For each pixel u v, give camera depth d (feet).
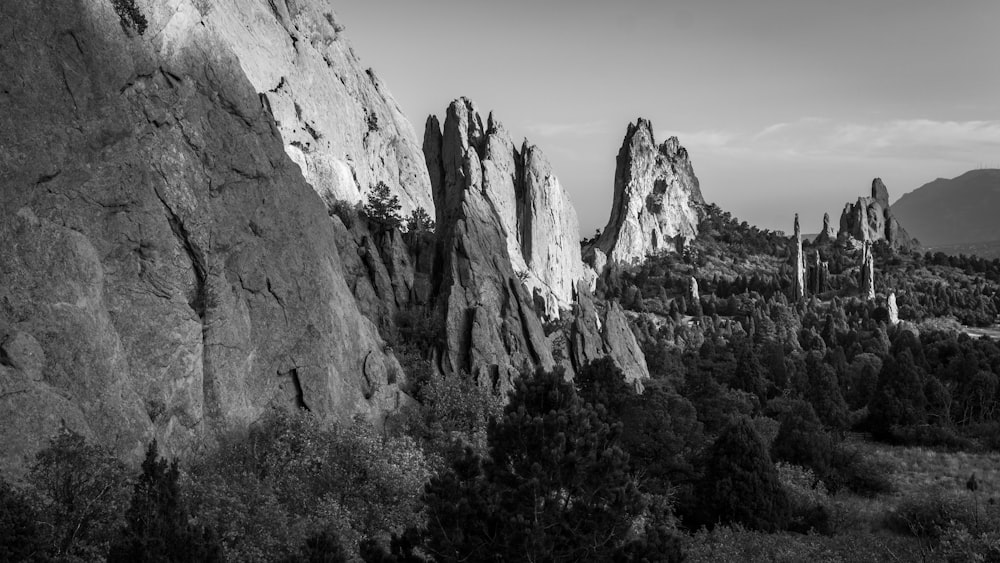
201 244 207.92
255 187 232.32
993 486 292.40
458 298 323.37
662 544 131.23
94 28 182.39
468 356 310.86
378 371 268.00
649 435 258.98
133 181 190.19
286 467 188.34
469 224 343.87
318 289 247.91
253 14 341.21
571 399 141.08
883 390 403.54
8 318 157.99
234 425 207.31
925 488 293.23
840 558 195.93
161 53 206.80
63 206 174.19
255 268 227.81
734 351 567.59
